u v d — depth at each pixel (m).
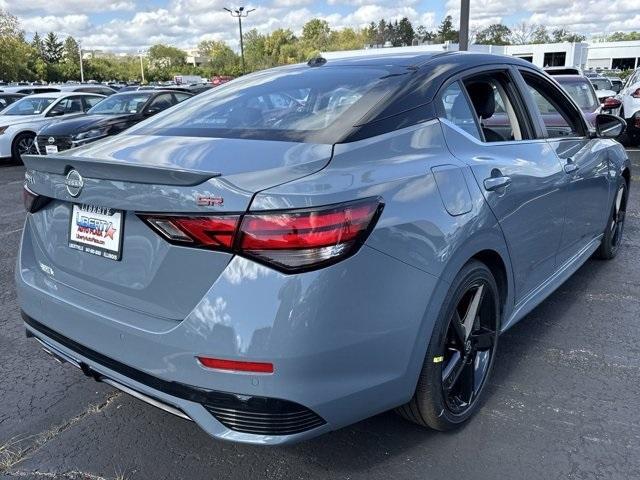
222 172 1.95
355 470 2.38
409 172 2.18
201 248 1.89
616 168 4.41
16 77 59.56
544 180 3.02
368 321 1.97
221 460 2.46
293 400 1.88
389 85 2.54
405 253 2.05
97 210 2.21
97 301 2.22
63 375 3.22
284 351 1.83
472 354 2.65
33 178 2.48
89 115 11.42
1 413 2.84
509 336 3.56
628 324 3.71
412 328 2.12
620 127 4.15
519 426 2.64
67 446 2.57
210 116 2.71
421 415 2.42
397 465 2.40
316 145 2.15
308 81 2.83
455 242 2.25
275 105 2.65
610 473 2.33
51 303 2.35
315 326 1.84
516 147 2.96
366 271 1.93
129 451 2.54
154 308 2.05
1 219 7.07
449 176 2.32
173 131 2.61
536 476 2.32
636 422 2.66
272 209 1.81
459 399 2.62
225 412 1.93
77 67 87.31
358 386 2.01
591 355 3.31
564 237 3.49
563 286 4.39
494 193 2.53
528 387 2.97
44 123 13.08
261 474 2.37
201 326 1.88
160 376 2.00
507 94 3.14
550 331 3.62
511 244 2.72
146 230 2.03
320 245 1.82
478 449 2.49
